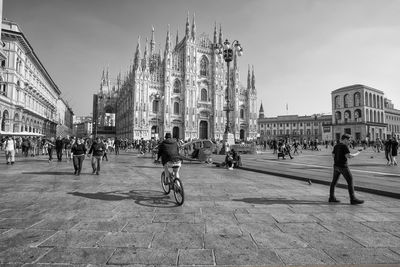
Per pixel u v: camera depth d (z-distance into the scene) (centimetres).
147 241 448
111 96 11431
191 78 7169
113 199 766
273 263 373
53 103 9475
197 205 702
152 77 6794
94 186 987
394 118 10606
